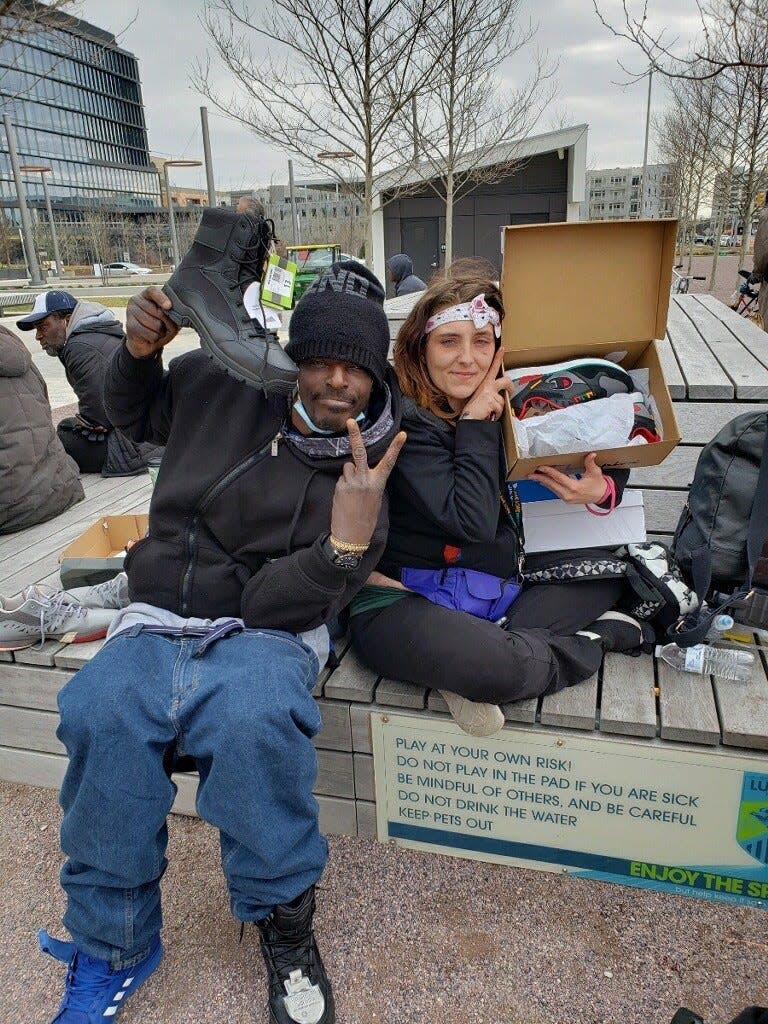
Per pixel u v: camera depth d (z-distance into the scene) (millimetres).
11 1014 1653
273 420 1648
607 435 1854
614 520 2078
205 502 1648
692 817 1804
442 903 1887
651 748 1756
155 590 1716
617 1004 1613
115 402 1783
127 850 1484
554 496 2057
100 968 1588
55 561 2822
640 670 1983
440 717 1877
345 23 6371
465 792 1948
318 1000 1557
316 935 1807
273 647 1575
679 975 1673
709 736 1718
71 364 3816
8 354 2969
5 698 2242
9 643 2148
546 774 1861
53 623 2146
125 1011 1644
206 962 1747
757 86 5473
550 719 1805
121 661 1545
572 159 16047
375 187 8984
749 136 9531
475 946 1763
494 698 1730
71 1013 1543
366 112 6895
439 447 1863
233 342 1501
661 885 1896
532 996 1639
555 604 1988
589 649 1954
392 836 2074
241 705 1442
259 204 2646
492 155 11109
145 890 1574
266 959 1593
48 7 3096
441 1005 1629
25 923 1882
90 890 1533
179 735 1524
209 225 1538
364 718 1942
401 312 4367
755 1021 1438
